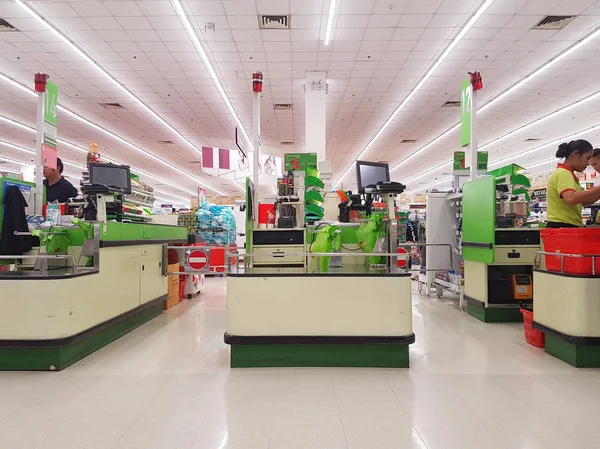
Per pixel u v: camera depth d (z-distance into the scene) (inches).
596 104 433.7
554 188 126.7
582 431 72.7
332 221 164.9
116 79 370.0
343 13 258.7
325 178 203.3
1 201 127.9
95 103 434.9
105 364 112.5
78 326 112.4
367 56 322.7
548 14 259.6
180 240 208.5
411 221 277.6
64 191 164.9
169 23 270.5
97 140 600.1
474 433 72.1
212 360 115.8
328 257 123.0
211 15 260.4
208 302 216.8
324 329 108.3
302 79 370.9
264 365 109.6
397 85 386.0
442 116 488.1
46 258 119.1
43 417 79.4
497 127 522.3
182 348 128.1
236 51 312.7
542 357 117.6
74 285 110.7
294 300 108.6
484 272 165.0
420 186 1151.0
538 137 574.9
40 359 107.0
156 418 78.4
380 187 116.0
